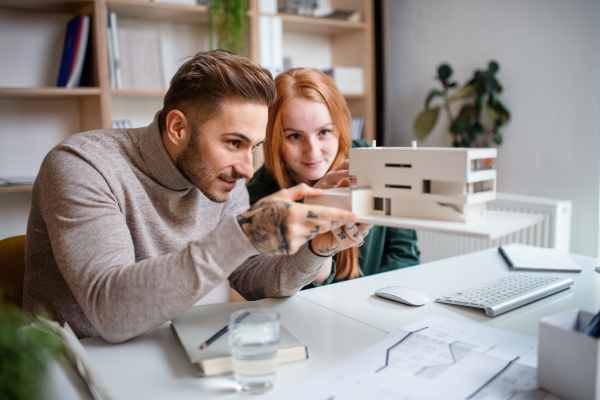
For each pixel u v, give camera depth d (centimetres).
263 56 242
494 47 238
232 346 62
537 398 59
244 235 74
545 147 221
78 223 82
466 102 250
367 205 88
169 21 244
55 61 223
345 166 116
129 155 103
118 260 80
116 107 239
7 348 48
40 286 100
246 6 229
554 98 215
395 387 62
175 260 75
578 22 202
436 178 80
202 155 93
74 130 233
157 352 75
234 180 96
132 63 218
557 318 62
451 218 79
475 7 246
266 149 142
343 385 63
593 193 204
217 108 88
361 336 80
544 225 205
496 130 236
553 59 213
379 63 283
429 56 274
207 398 61
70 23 215
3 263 114
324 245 91
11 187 191
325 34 299
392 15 298
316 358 72
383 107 281
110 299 75
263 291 101
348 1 290
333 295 101
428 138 276
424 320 85
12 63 215
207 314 85
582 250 210
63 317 99
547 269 115
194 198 110
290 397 60
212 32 223
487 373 65
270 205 73
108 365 70
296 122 134
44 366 52
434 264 124
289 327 83
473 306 90
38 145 224
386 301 97
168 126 94
